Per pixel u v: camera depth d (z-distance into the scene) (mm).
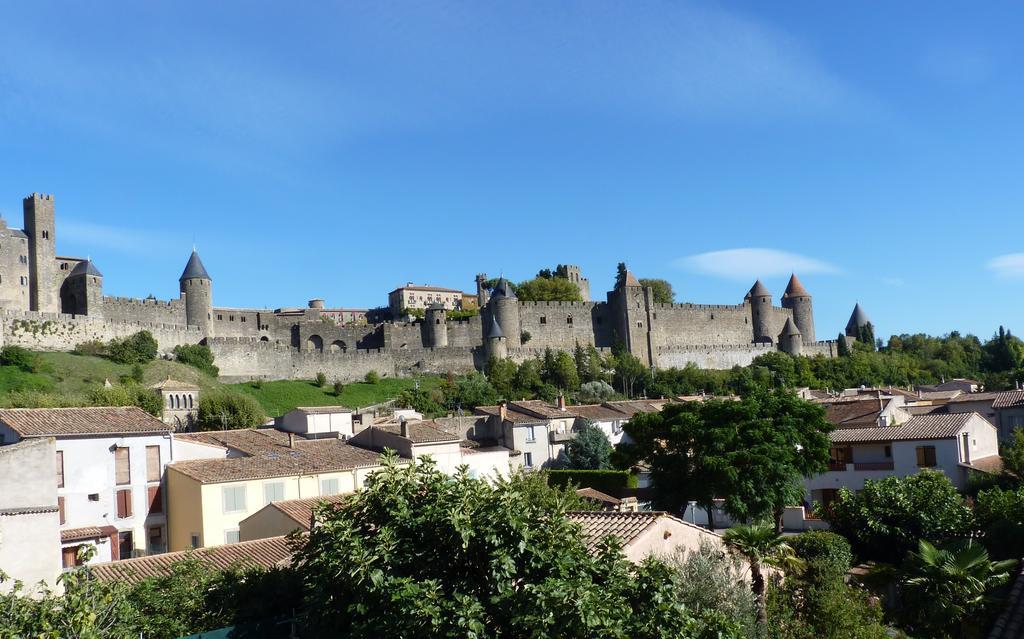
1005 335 192875
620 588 21547
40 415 48938
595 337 170875
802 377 156375
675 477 54906
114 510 48469
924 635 33156
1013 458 53750
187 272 143750
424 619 19719
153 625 24641
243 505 48281
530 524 21922
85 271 131000
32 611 20422
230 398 94250
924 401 98125
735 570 29953
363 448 60469
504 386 132125
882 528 42781
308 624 22359
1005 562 33500
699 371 156625
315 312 189875
